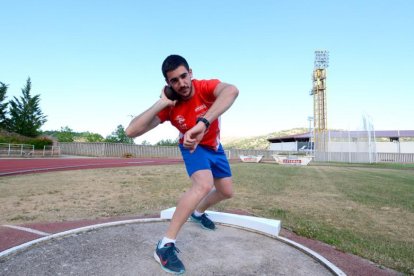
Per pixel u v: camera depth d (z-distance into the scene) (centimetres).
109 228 341
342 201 652
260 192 754
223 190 316
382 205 615
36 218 428
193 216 358
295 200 650
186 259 257
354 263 291
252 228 351
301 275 239
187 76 227
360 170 1808
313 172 1511
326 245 346
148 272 228
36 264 237
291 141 5666
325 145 3828
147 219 378
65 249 270
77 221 414
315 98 4556
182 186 816
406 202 652
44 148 2961
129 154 3638
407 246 348
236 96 216
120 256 257
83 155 3594
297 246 299
